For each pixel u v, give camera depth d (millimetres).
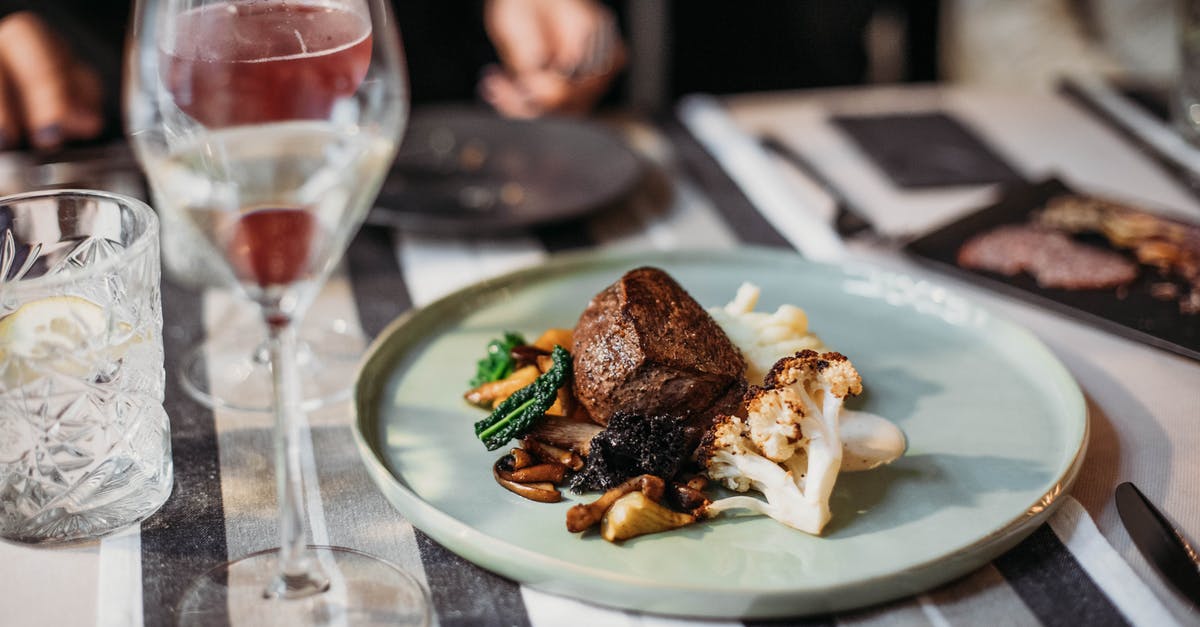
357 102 929
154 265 1091
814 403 1096
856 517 1055
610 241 1796
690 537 1028
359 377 1256
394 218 1763
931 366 1351
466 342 1413
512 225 1744
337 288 1645
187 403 1332
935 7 3402
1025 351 1355
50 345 1017
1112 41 3170
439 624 964
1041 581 1000
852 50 3600
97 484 1072
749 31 3541
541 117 2225
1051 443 1182
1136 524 1059
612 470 1095
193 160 855
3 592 996
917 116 2270
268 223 851
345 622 940
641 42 3305
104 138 2139
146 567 1036
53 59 2166
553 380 1166
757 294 1355
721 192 1960
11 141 2025
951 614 963
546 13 2691
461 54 3260
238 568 1020
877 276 1532
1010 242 1703
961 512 1058
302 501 1139
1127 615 959
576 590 973
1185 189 1949
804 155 2107
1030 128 2236
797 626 958
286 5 899
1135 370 1380
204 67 869
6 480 1046
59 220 1131
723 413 1174
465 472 1142
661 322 1183
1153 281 1577
